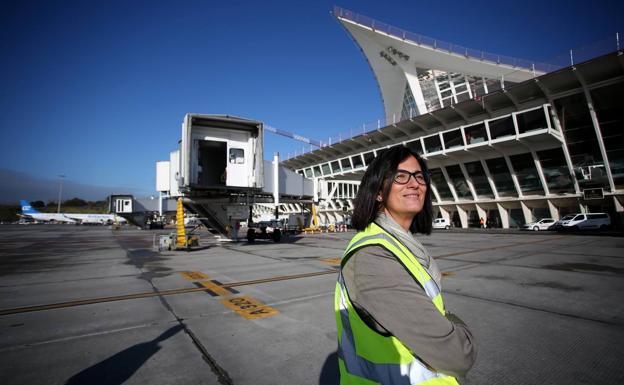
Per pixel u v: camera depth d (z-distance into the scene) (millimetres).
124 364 3584
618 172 26750
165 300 6391
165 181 17984
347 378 1106
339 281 1212
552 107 29094
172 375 3322
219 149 16922
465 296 6285
